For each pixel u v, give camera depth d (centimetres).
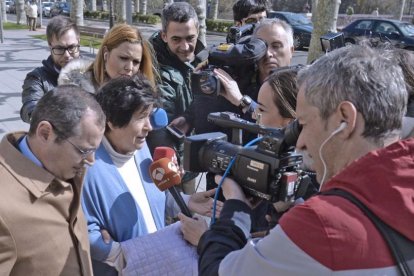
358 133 105
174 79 298
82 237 162
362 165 99
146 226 193
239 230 129
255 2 361
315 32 795
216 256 123
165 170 185
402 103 105
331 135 107
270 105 179
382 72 104
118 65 261
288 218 100
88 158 153
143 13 2869
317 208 96
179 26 297
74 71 283
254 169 133
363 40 158
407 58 147
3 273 138
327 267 92
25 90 329
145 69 279
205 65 251
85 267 161
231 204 136
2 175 143
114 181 185
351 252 91
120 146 188
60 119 144
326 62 110
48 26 336
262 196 136
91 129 149
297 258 95
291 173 131
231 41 281
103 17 3180
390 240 92
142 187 200
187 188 325
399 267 90
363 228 92
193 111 259
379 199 95
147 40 287
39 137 147
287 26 258
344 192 99
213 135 162
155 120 218
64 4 3541
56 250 150
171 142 247
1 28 1592
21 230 141
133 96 181
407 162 97
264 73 250
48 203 149
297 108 117
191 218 179
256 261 103
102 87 189
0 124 618
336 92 105
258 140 149
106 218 180
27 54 1330
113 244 175
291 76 177
